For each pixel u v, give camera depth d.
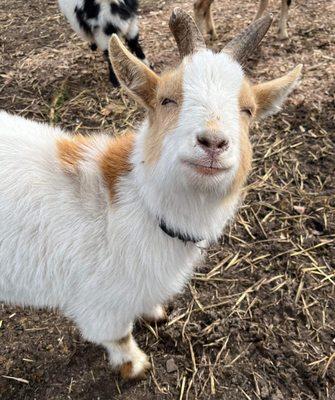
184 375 0.60
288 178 0.84
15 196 0.46
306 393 0.57
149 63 1.12
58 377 0.59
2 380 0.59
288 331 0.63
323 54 1.11
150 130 0.41
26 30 1.29
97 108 1.00
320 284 0.69
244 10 1.31
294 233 0.75
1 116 0.53
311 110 0.96
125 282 0.47
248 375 0.59
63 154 0.48
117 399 0.58
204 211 0.42
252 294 0.68
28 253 0.47
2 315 0.65
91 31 1.01
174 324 0.64
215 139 0.34
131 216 0.45
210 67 0.38
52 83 1.07
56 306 0.53
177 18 0.44
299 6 1.29
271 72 1.06
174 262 0.47
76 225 0.46
